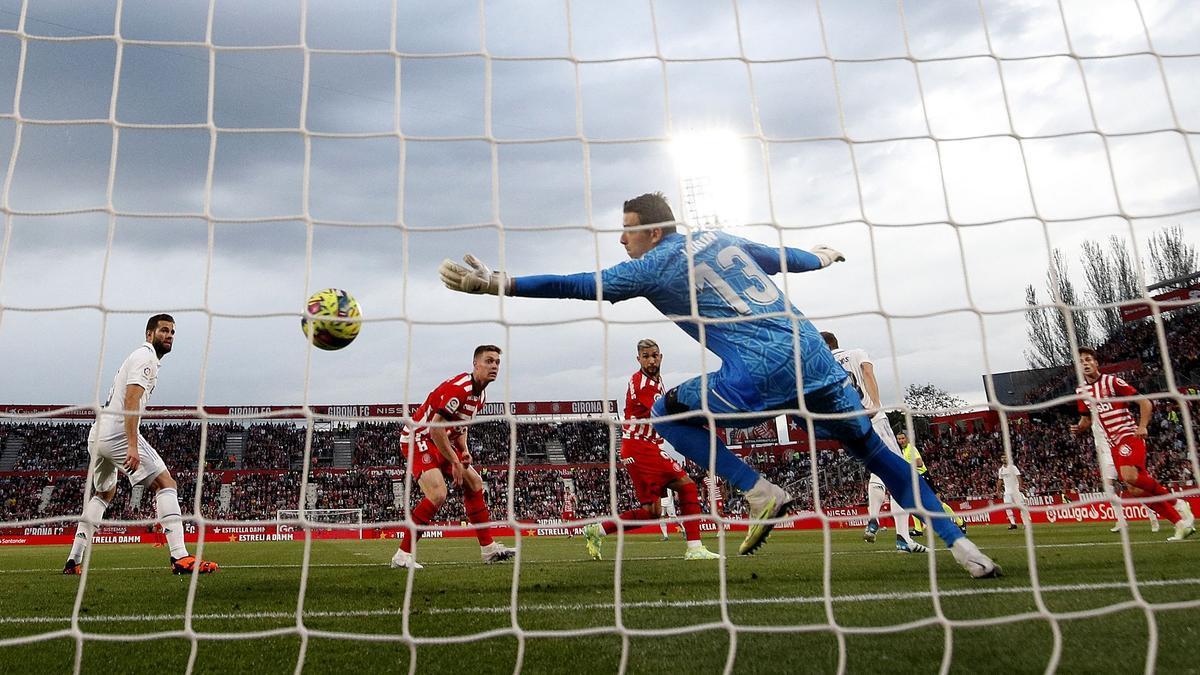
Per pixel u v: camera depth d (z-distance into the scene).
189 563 6.27
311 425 2.98
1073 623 2.78
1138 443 8.17
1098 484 23.47
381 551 11.23
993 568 4.07
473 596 4.21
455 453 6.65
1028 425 27.19
